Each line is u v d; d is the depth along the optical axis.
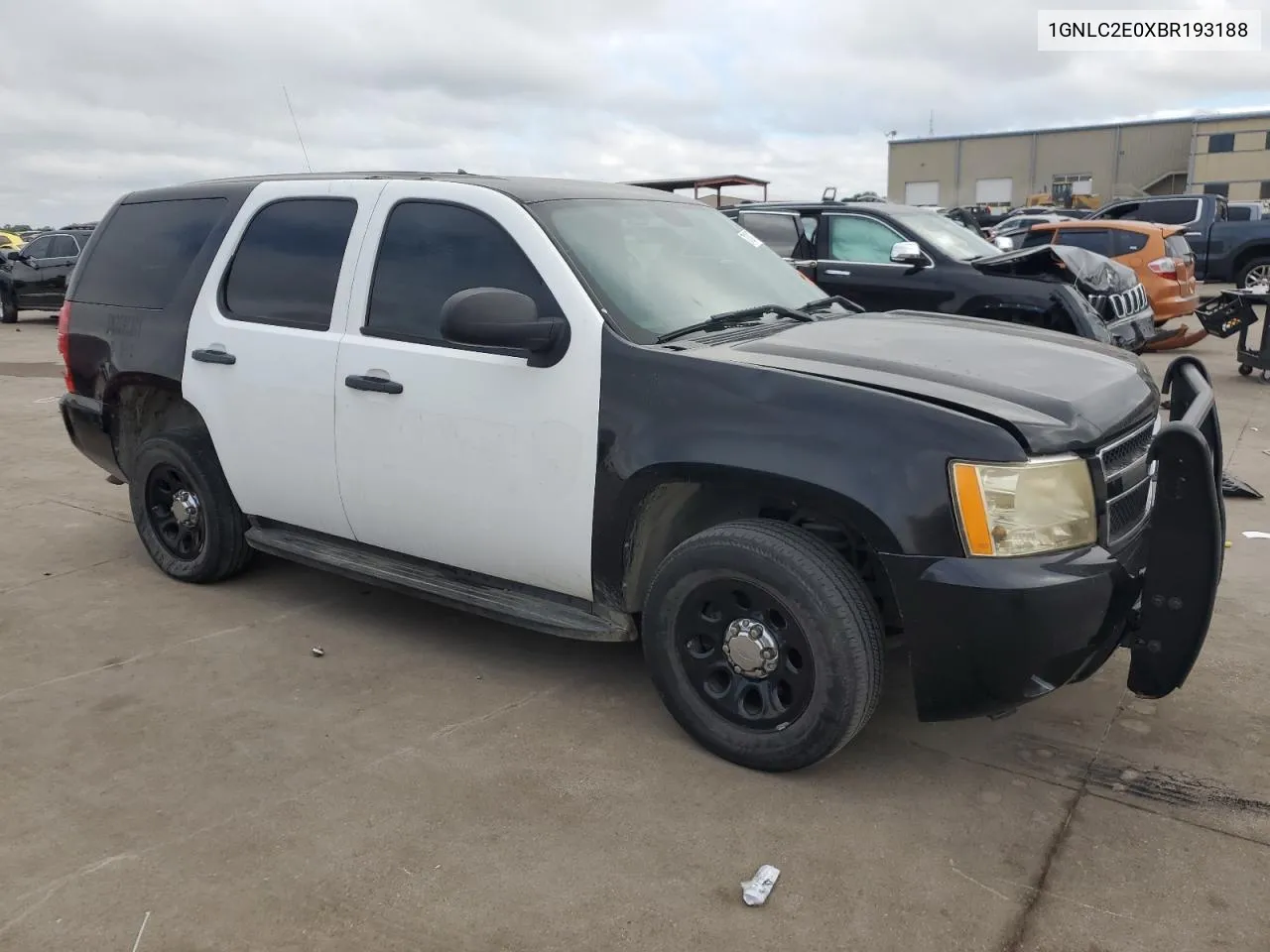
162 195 4.84
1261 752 3.27
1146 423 3.24
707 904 2.58
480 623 4.44
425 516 3.76
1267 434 7.77
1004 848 2.80
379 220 3.91
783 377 3.01
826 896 2.61
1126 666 3.89
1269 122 59.88
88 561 5.27
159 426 5.06
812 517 3.26
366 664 4.02
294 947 2.44
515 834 2.88
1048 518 2.77
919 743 3.37
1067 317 7.87
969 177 71.69
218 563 4.74
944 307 8.45
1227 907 2.54
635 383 3.20
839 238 9.19
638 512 3.27
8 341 16.33
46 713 3.62
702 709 3.27
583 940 2.46
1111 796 3.04
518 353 3.44
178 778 3.18
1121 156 66.25
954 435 2.77
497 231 3.61
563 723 3.53
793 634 3.03
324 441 3.98
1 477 7.16
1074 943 2.43
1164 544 2.79
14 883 2.68
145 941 2.46
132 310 4.73
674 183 11.43
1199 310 10.46
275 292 4.20
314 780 3.16
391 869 2.72
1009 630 2.72
